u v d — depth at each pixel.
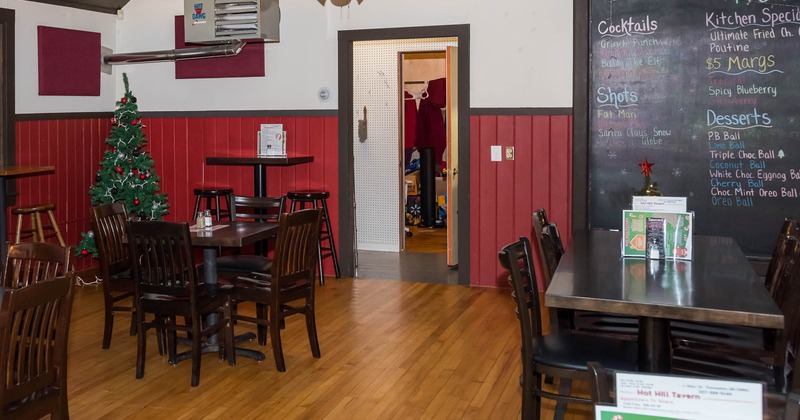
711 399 1.28
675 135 6.16
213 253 4.77
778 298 3.51
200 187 7.75
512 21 6.59
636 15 6.18
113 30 7.79
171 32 7.67
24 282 3.42
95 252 7.12
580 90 6.36
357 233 8.95
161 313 4.39
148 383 4.36
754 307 2.62
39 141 6.90
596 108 6.35
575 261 3.57
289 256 4.56
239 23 7.06
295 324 5.63
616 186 6.34
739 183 6.04
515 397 4.11
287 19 7.33
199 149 7.72
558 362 3.01
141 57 7.57
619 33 6.23
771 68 5.89
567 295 2.82
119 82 7.88
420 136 10.47
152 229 4.26
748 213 6.04
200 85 7.66
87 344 5.15
